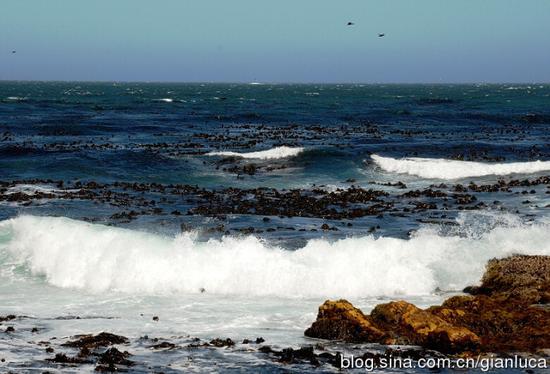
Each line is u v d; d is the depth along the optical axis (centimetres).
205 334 2634
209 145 9012
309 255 3453
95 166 7056
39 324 2731
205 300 3166
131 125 11938
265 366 2250
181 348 2425
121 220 4597
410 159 7631
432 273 3400
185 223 4512
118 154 7656
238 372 2194
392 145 8812
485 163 7525
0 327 2664
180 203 5325
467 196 5725
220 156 7838
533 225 4375
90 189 5925
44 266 3556
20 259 3650
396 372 2214
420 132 11069
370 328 2519
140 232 3784
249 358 2327
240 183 6506
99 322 2780
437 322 2502
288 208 5144
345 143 9212
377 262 3406
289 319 2861
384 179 6844
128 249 3469
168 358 2319
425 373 2208
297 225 4497
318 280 3303
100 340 2481
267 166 7388
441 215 4903
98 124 11869
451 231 4331
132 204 5228
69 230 3675
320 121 13525
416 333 2486
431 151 8325
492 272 3328
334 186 6350
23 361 2255
